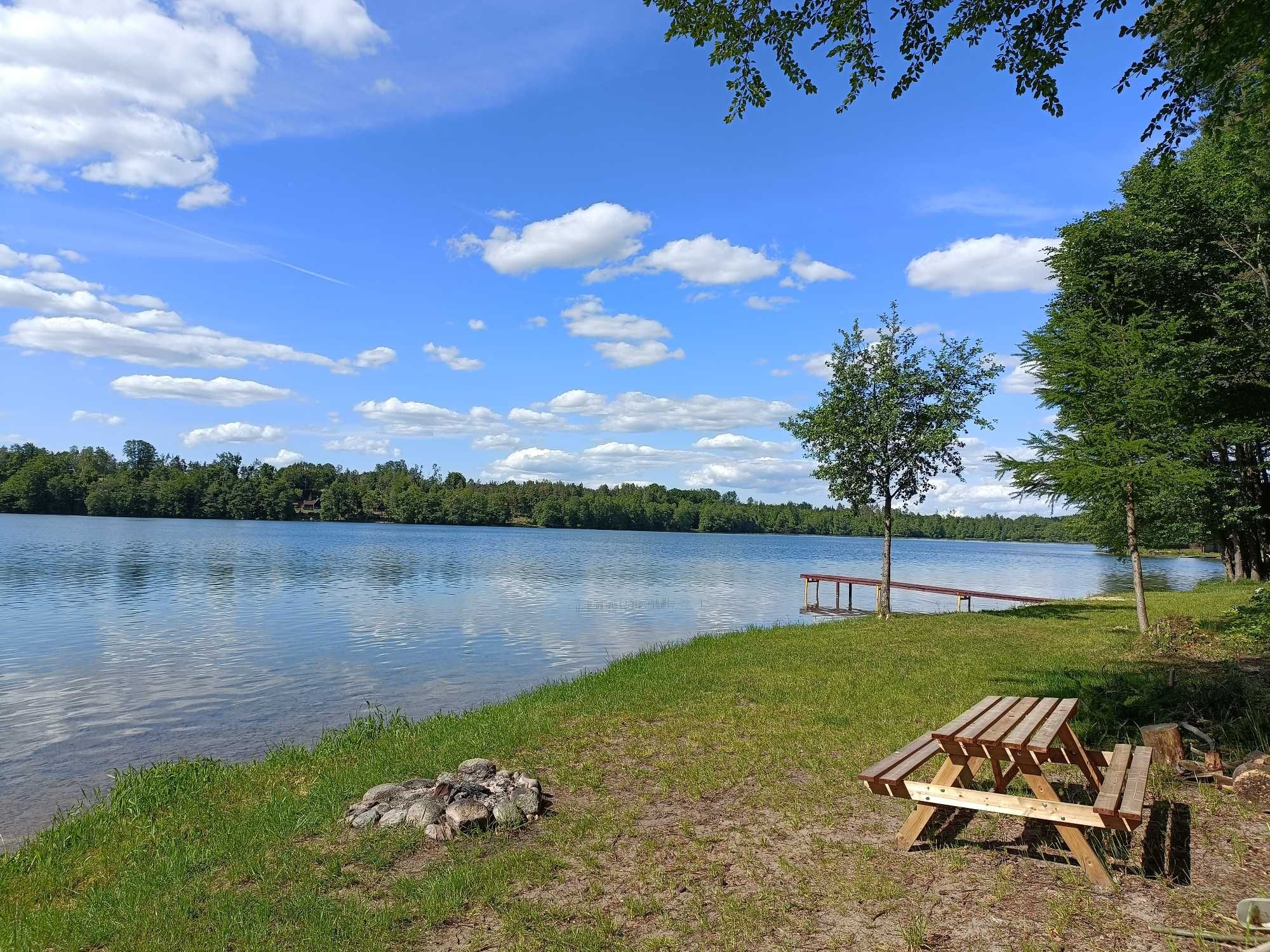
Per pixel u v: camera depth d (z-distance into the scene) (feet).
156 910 15.51
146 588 107.14
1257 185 54.34
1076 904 14.07
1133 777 16.10
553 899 15.26
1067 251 75.66
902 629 58.95
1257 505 79.10
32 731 37.88
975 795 15.61
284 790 24.85
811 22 23.16
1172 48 23.65
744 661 44.37
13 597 94.32
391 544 251.60
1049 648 47.32
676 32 24.03
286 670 53.36
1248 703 26.00
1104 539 54.65
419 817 19.25
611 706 33.01
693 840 18.08
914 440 67.72
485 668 54.34
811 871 16.08
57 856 20.80
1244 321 68.59
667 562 199.82
